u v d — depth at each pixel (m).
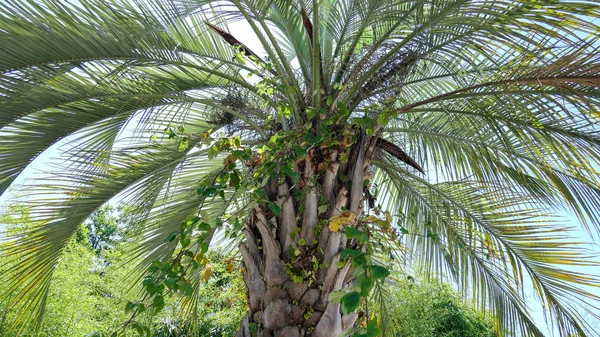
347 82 4.11
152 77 4.51
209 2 4.36
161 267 3.56
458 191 5.16
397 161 5.21
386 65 4.18
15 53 3.21
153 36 3.88
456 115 4.29
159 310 3.40
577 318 4.79
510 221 4.98
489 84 3.68
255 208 3.88
